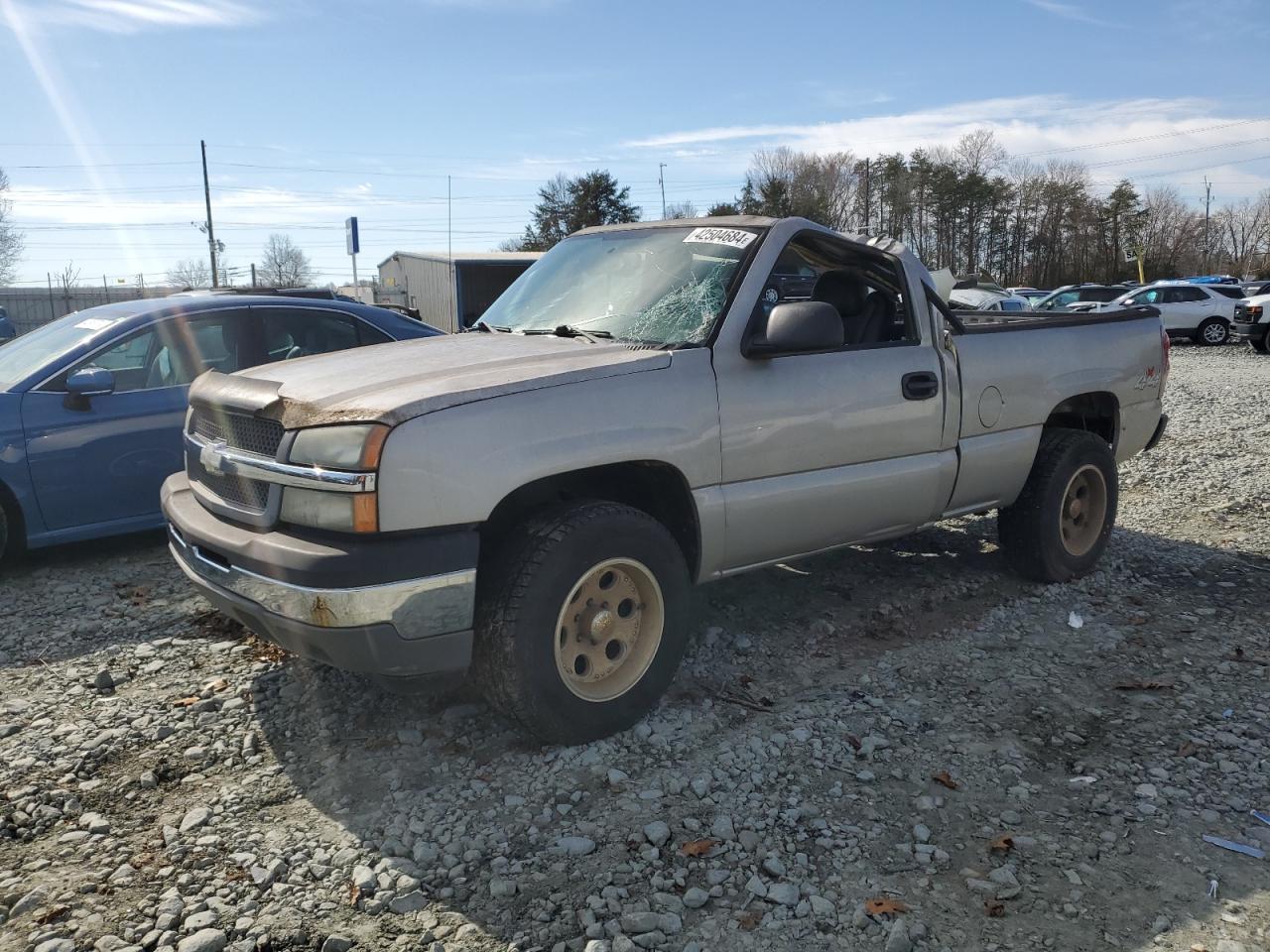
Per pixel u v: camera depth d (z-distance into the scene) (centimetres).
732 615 484
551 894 270
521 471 320
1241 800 320
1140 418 570
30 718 376
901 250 459
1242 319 2258
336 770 337
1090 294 3322
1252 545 611
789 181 7706
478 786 324
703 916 261
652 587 357
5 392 559
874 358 429
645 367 358
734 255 407
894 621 480
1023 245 8906
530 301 454
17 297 3391
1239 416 1160
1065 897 271
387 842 292
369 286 4578
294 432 319
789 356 400
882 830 303
